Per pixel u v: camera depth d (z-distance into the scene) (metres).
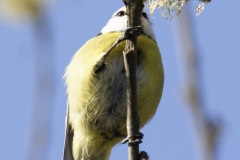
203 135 2.55
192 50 2.87
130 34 5.87
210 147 2.52
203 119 2.58
